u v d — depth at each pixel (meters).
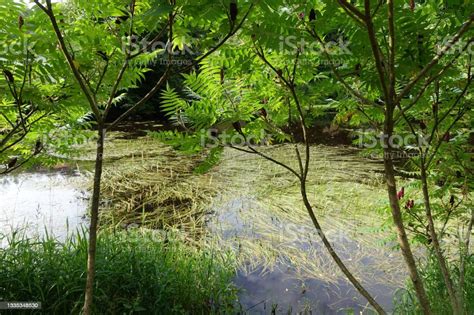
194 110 1.66
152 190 5.65
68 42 1.60
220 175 6.39
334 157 7.52
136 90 11.03
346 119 2.17
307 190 5.69
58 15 1.52
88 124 2.37
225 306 2.97
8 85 1.66
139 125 10.74
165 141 1.61
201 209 4.98
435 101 1.88
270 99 1.90
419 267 3.15
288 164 7.05
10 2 1.51
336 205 5.10
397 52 1.34
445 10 1.38
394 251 3.90
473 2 1.31
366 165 7.01
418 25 1.31
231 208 5.05
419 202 2.78
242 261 3.75
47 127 2.21
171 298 2.86
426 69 1.17
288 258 3.81
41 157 2.26
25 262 2.58
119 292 2.71
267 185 5.93
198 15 1.27
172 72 1.47
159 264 2.96
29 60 1.66
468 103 1.88
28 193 5.42
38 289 2.49
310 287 3.34
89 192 5.53
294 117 2.03
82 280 2.57
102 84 1.97
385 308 3.02
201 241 4.07
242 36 1.44
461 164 2.22
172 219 4.67
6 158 2.21
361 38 1.36
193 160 7.26
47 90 1.85
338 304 3.11
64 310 2.49
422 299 1.32
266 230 4.42
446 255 3.33
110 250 3.00
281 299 3.18
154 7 1.27
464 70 1.85
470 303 2.41
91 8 1.55
